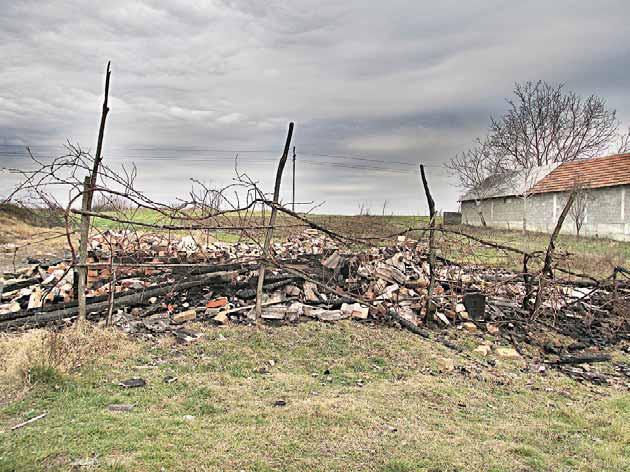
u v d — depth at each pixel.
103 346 6.62
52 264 10.31
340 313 8.72
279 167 8.52
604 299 10.51
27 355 5.76
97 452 3.93
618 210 26.66
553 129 42.41
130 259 9.88
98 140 7.45
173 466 3.80
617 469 4.39
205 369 6.30
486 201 38.19
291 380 6.11
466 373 6.99
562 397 6.41
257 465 3.91
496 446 4.64
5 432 4.28
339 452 4.22
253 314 8.43
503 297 10.48
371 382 6.33
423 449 4.39
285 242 13.02
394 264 10.59
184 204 8.13
